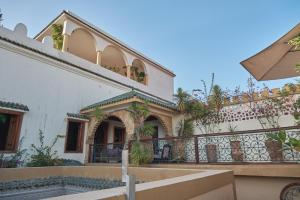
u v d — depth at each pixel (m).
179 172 4.33
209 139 8.73
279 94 8.02
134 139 8.63
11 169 5.03
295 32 3.84
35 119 9.42
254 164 5.87
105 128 12.97
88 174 5.76
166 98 18.80
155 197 2.10
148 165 7.52
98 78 12.77
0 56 8.73
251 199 5.67
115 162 9.68
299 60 4.57
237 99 9.09
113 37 14.31
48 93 10.19
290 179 5.25
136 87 15.57
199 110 10.06
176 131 10.84
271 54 4.45
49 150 9.45
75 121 10.90
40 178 5.54
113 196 1.70
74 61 11.81
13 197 4.83
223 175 3.87
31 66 9.74
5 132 8.56
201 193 2.98
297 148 3.14
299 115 6.07
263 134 6.98
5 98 8.59
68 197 1.63
